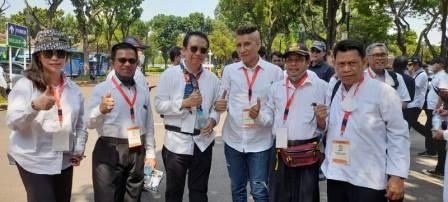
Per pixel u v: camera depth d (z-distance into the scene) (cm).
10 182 704
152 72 8350
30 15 3469
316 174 425
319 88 431
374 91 350
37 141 369
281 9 3384
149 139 465
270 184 442
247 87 489
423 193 695
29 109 347
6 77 2080
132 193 449
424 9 2789
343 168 361
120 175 436
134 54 435
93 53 5234
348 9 2058
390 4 2706
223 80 504
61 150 375
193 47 456
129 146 428
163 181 727
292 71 429
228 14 4588
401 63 834
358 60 349
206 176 473
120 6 4772
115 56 433
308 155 416
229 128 501
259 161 484
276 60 874
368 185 352
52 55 368
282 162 431
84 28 4212
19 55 3167
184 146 457
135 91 443
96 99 429
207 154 470
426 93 1001
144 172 455
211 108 477
